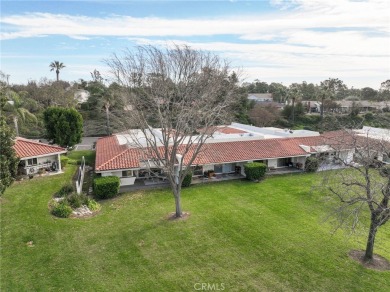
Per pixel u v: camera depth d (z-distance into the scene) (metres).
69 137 40.03
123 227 21.25
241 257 17.59
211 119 24.88
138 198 26.72
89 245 18.77
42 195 26.05
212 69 25.86
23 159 30.36
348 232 19.58
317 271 16.33
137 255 17.73
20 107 39.72
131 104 24.55
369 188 16.23
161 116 22.36
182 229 20.95
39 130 52.59
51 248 18.28
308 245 18.98
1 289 14.53
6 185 22.48
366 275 16.03
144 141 32.41
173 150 22.81
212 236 20.02
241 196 27.44
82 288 14.80
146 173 31.48
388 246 19.17
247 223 21.97
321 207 24.88
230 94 27.41
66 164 35.44
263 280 15.55
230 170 34.25
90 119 62.66
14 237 19.28
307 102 92.12
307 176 33.66
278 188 29.64
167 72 23.64
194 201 26.12
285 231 20.78
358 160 17.22
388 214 15.83
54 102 60.50
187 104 23.58
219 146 34.50
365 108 83.00
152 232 20.50
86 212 23.52
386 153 16.53
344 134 19.50
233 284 15.24
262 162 35.06
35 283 15.07
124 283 15.23
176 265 16.80
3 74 54.56
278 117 71.69
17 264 16.56
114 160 29.36
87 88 77.12
